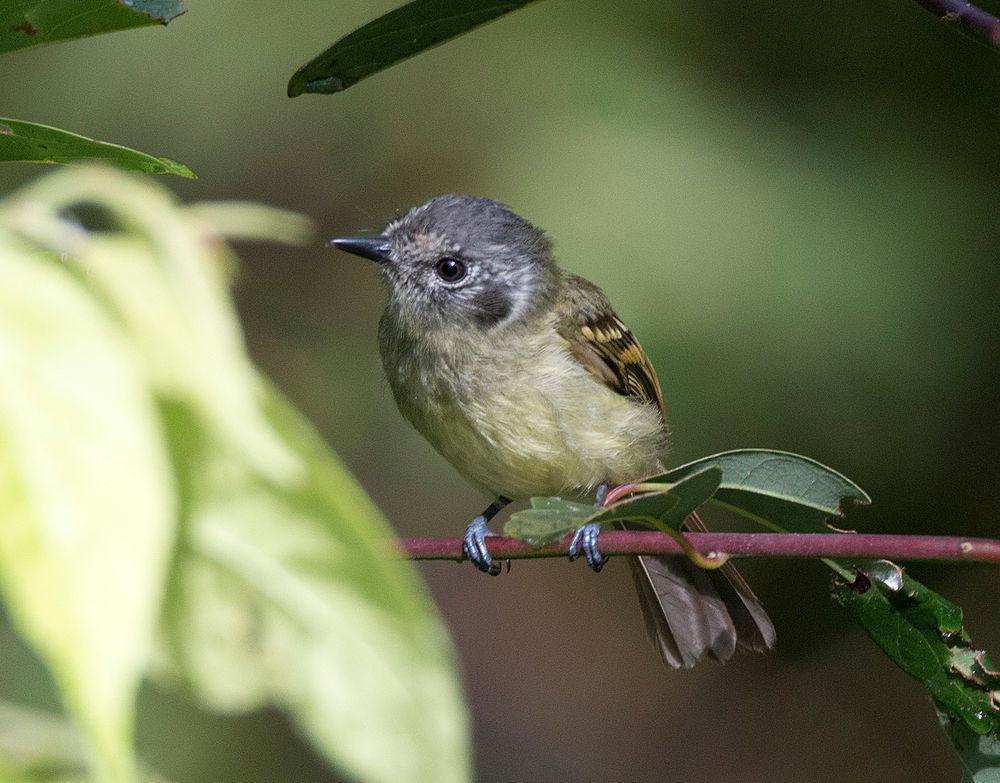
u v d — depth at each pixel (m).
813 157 11.05
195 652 2.20
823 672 12.61
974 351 10.76
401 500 11.70
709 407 10.36
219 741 8.33
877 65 11.67
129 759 1.74
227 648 2.19
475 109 11.52
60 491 1.83
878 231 10.79
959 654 4.90
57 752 2.27
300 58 11.25
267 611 2.13
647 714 12.66
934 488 11.08
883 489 11.09
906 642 4.95
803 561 12.52
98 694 1.74
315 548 2.09
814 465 4.71
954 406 10.80
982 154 11.45
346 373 11.98
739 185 10.66
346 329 12.16
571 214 10.48
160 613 2.20
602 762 12.34
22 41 3.54
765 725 12.46
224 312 2.08
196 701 2.22
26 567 1.79
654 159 10.62
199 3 11.23
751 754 12.37
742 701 12.63
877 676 12.52
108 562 1.80
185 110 11.34
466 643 12.86
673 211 10.46
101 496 1.83
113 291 2.05
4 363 1.88
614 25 11.42
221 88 11.31
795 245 10.49
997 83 11.55
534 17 11.43
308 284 12.23
